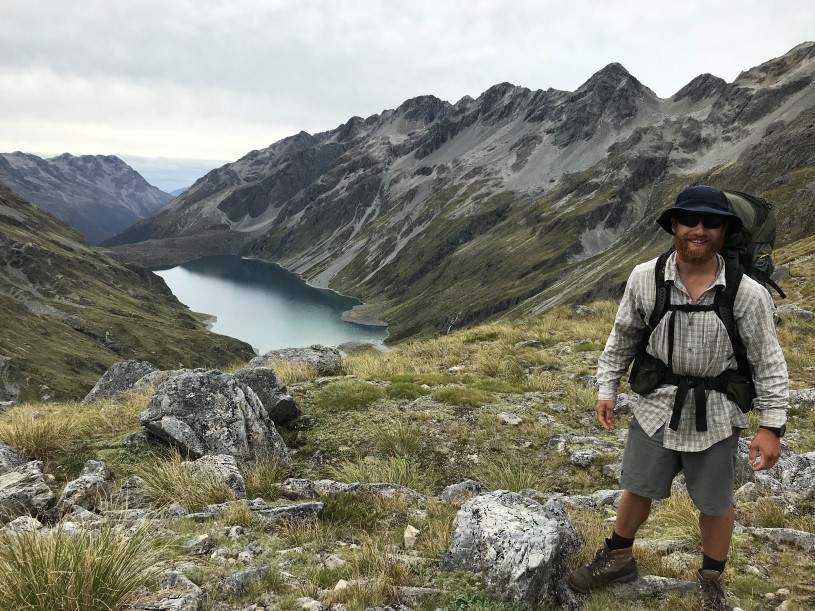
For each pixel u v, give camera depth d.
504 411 7.21
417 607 2.94
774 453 2.54
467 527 3.39
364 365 10.48
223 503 4.33
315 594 3.00
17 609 2.54
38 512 4.20
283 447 6.05
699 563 3.39
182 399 5.85
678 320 2.60
